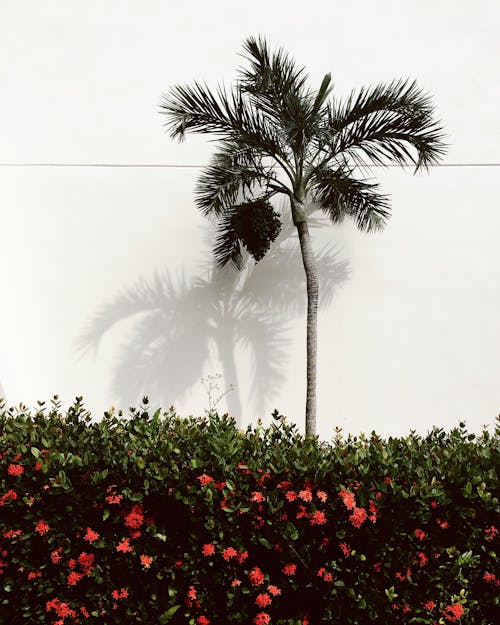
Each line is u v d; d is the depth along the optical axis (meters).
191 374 5.79
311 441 2.70
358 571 2.14
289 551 2.14
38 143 5.95
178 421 3.10
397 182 5.94
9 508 2.33
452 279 5.88
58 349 5.83
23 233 5.89
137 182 5.97
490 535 2.17
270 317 5.85
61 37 5.98
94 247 5.91
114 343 5.84
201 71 5.95
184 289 5.89
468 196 5.92
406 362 5.81
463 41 5.93
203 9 5.98
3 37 5.96
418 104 4.98
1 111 5.95
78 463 2.30
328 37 5.95
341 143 5.11
